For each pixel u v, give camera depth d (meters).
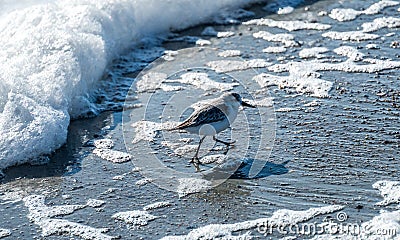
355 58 9.78
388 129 7.98
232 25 11.12
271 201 6.79
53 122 7.84
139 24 10.66
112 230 6.45
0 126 7.67
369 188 6.91
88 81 9.05
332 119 8.24
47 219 6.62
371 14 11.27
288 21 11.14
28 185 7.18
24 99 7.96
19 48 8.91
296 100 8.73
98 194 7.01
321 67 9.56
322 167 7.30
